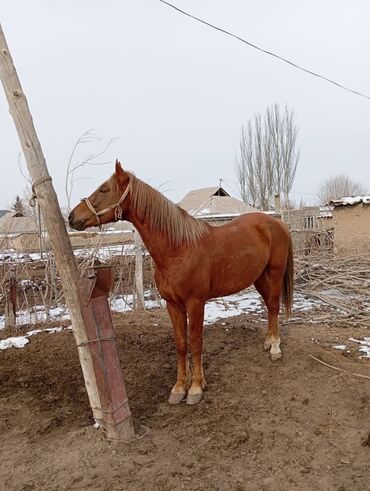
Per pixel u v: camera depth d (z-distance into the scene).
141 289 6.74
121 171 3.26
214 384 3.84
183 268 3.36
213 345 4.69
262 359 4.23
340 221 13.91
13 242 6.42
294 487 2.54
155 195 3.34
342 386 3.63
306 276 8.01
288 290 4.62
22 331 5.56
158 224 3.32
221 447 2.97
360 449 2.89
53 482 2.67
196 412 3.42
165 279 3.44
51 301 6.55
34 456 2.98
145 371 4.18
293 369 3.98
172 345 4.75
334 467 2.72
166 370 4.20
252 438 3.06
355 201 13.56
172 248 3.36
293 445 2.97
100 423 3.11
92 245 6.88
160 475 2.68
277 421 3.25
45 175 2.87
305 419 3.26
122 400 3.04
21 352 4.63
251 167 31.66
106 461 2.83
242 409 3.43
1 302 7.29
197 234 3.51
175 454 2.90
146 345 4.77
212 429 3.18
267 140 30.95
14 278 5.87
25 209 6.49
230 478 2.64
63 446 3.05
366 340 4.98
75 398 3.78
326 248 9.58
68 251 2.95
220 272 3.62
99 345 2.95
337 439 3.01
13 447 3.12
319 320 5.96
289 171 31.00
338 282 7.60
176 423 3.29
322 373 3.88
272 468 2.73
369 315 6.16
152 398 3.71
